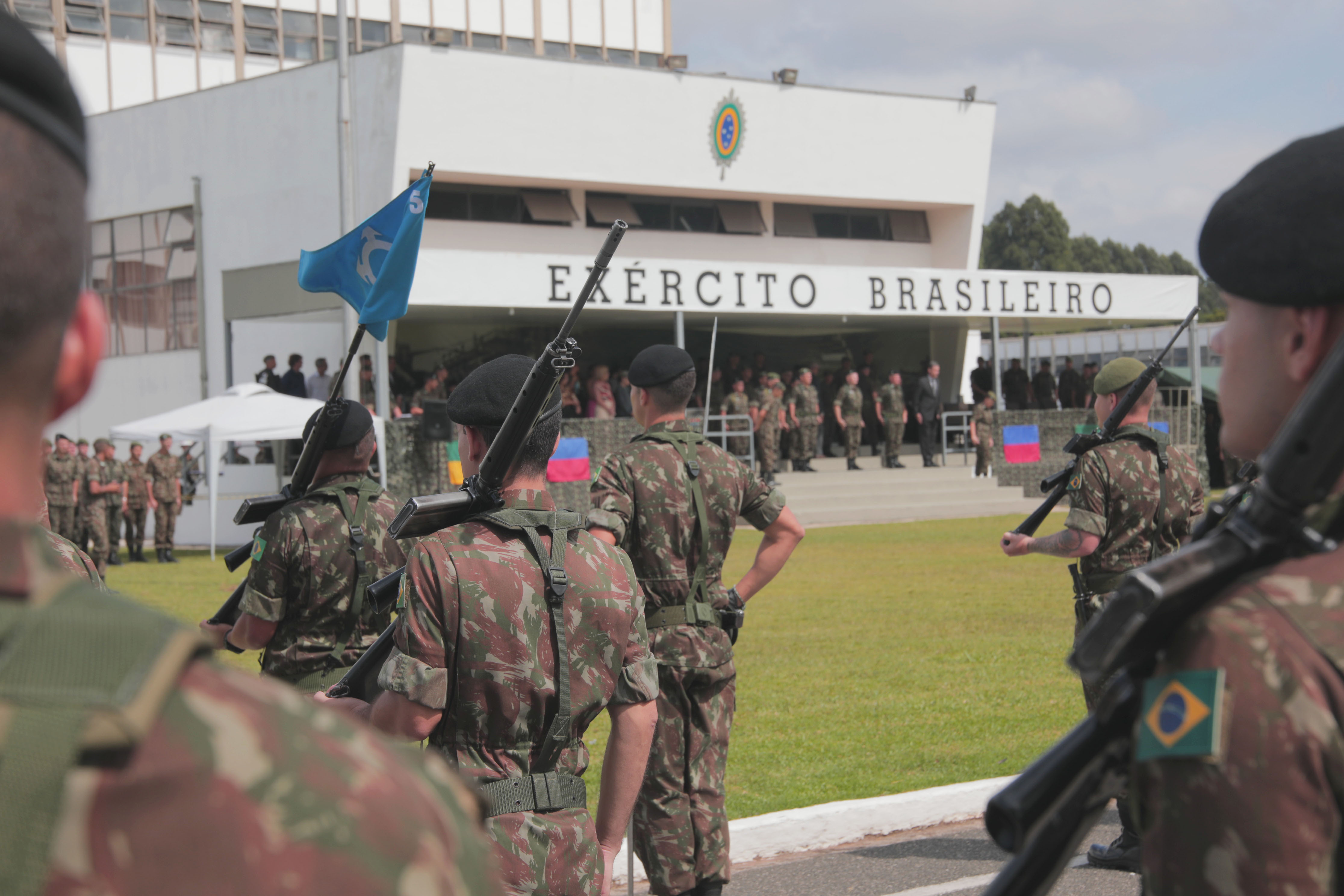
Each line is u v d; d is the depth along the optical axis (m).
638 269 26.06
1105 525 5.86
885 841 6.34
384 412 23.72
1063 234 119.06
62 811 0.83
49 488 21.09
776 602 14.74
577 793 3.23
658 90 30.83
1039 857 1.50
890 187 34.38
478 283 24.44
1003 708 8.88
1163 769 1.34
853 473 29.64
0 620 0.89
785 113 32.72
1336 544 1.37
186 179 28.56
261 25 41.69
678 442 5.20
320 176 26.55
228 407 22.34
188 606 15.27
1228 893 1.29
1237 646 1.32
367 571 4.93
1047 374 34.19
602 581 3.29
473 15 43.66
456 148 28.22
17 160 0.92
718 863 5.00
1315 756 1.27
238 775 0.89
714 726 5.09
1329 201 1.41
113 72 39.34
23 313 0.93
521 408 3.23
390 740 1.08
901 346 36.34
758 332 34.53
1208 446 32.69
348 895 0.89
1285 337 1.46
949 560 18.97
